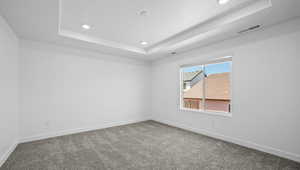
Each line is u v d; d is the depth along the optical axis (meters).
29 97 3.00
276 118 2.36
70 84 3.57
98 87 4.04
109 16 2.38
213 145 2.81
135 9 2.18
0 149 2.06
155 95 5.12
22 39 2.94
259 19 2.20
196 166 2.06
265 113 2.48
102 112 4.11
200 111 3.62
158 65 4.99
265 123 2.48
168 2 2.00
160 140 3.11
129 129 3.98
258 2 1.97
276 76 2.37
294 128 2.18
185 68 4.20
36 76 3.10
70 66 3.57
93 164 2.11
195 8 2.16
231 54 2.97
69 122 3.53
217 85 3.48
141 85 5.06
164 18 2.46
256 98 2.60
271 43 2.42
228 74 3.26
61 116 3.42
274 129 2.38
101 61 4.12
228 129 3.01
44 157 2.30
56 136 3.32
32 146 2.72
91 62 3.92
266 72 2.48
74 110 3.62
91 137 3.29
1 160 2.06
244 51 2.76
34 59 3.08
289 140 2.22
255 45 2.61
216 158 2.29
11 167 2.00
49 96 3.26
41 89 3.15
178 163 2.15
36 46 3.11
